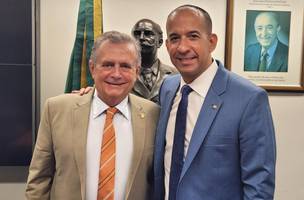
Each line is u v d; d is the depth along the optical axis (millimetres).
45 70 2127
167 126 1325
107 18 2127
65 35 2121
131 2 2133
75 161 1261
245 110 1149
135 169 1287
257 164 1128
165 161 1312
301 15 2211
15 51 1949
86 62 1875
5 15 1929
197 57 1202
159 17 2152
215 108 1190
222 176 1168
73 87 1879
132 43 1287
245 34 2193
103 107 1316
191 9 1203
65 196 1266
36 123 2037
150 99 1823
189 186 1191
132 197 1280
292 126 2322
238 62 2205
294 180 2355
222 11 2189
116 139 1300
